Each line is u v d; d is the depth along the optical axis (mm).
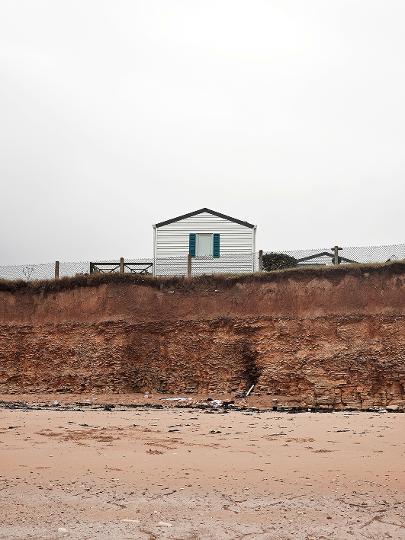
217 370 31594
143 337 33688
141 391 32469
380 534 8453
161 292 34688
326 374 28922
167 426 18594
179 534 8484
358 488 10914
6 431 17297
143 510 9648
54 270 37531
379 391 28016
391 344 28844
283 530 8648
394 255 31953
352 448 14555
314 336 30328
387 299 30188
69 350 34156
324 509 9664
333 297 31125
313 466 12656
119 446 14992
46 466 12688
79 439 16031
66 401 30266
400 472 12031
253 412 24094
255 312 32281
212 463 13000
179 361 32562
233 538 8320
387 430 17422
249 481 11484
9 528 8703
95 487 11039
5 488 10953
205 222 39469
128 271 37531
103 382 32781
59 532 8531
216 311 33156
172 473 12117
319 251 35344
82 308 35219
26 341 35094
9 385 34188
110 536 8375
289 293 32094
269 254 36531
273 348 30812
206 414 22594
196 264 37188
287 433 16984
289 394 29328
